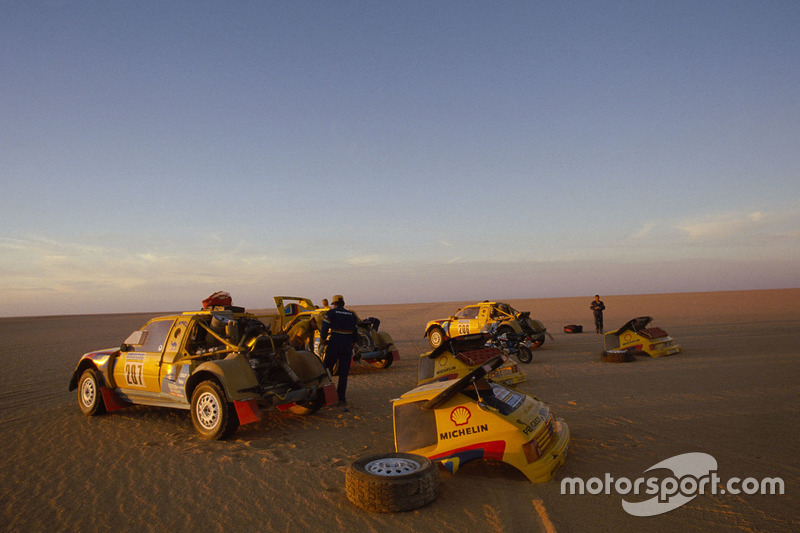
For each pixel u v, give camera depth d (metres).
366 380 11.34
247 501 4.39
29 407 8.88
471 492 4.40
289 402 7.07
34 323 48.66
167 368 7.18
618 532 3.57
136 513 4.20
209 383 6.52
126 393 7.81
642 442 5.76
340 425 7.17
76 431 7.07
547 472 4.53
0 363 15.49
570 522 3.74
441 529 3.69
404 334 25.55
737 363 11.53
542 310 49.75
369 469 4.36
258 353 7.02
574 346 16.91
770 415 6.82
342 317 8.30
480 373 4.66
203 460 5.62
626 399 8.12
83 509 4.30
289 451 5.93
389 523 3.83
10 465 5.58
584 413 7.24
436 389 5.16
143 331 7.90
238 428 7.11
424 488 4.10
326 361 8.21
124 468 5.39
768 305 41.09
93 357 8.20
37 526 3.99
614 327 25.34
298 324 10.45
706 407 7.39
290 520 3.96
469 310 17.72
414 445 5.04
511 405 5.07
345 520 3.92
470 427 4.76
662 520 3.77
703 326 22.52
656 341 13.32
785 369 10.47
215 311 7.36
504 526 3.70
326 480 4.88
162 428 7.17
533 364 12.88
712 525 3.67
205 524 3.94
